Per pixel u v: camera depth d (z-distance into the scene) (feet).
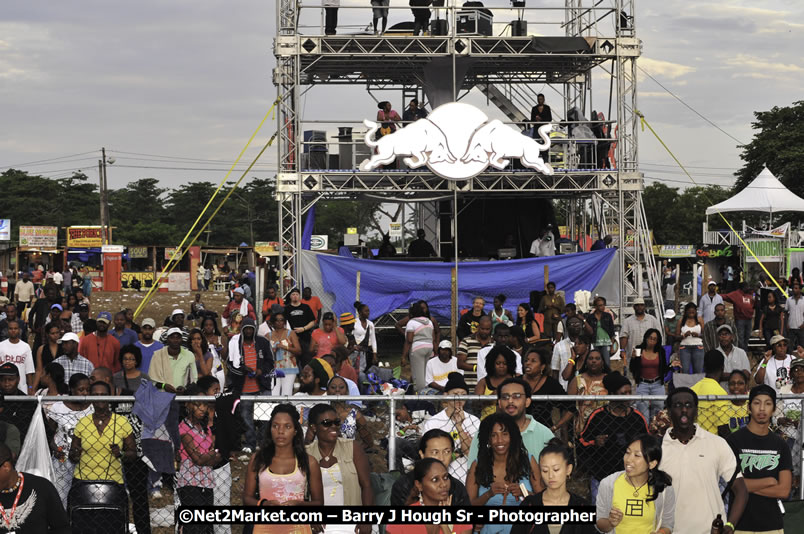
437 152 75.15
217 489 28.71
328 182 78.07
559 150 83.92
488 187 85.05
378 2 79.66
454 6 77.77
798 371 33.91
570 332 41.98
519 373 41.81
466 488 23.67
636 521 21.61
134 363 37.78
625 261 81.35
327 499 23.99
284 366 47.01
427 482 20.83
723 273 123.34
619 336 54.13
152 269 188.24
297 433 22.47
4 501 20.42
